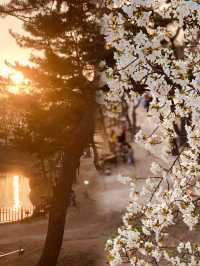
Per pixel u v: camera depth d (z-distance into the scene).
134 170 19.80
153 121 6.32
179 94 5.77
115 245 5.77
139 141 6.14
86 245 18.53
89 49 15.69
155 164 6.37
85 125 14.76
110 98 6.44
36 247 20.86
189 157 6.10
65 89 18.08
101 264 16.03
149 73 6.04
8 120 19.77
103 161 20.95
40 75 18.41
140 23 5.90
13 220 30.84
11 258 19.48
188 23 6.25
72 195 28.83
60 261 17.14
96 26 15.28
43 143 18.48
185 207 5.73
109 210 24.08
